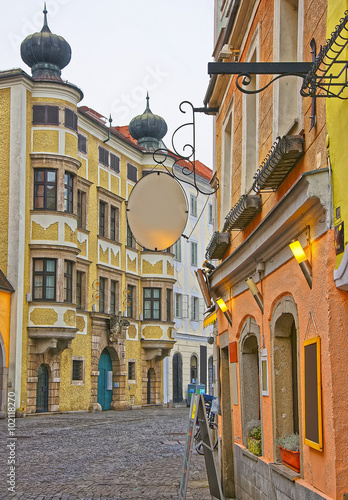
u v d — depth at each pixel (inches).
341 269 232.4
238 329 465.4
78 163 1567.4
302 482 282.4
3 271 1453.0
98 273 1724.9
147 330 1945.1
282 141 292.4
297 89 303.7
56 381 1508.4
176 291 2158.0
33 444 840.9
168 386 2084.2
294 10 337.4
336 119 240.5
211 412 818.8
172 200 396.8
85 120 1699.1
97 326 1699.1
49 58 1609.3
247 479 421.4
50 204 1507.1
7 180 1480.1
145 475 584.7
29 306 1457.9
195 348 2276.1
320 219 258.1
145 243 399.5
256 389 447.5
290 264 309.4
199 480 559.5
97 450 776.9
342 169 235.0
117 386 1797.5
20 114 1487.5
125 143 1905.8
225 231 527.5
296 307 300.8
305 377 275.4
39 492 494.6
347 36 223.3
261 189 350.0
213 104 608.1
